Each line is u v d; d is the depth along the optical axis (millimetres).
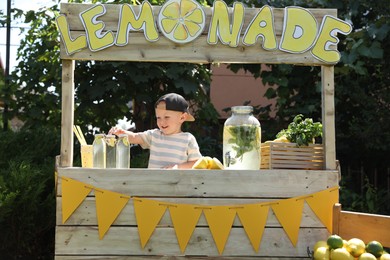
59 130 5793
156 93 5875
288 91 6312
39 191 4164
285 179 2916
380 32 5801
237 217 2887
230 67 6422
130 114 6090
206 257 2852
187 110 3527
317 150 3059
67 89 2936
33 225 4230
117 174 2855
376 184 7105
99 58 2949
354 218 2871
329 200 2932
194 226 2852
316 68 6230
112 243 2830
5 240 4258
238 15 3012
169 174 2867
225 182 2887
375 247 2684
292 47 3020
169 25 2977
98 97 5707
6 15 6617
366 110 6258
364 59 6156
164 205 2852
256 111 6629
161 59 2977
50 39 6094
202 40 2998
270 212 2902
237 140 3055
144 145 3580
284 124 6441
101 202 2838
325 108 3029
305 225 2914
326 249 2715
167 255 2840
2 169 4480
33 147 5090
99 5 2949
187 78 5711
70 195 2832
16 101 6398
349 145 6766
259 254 2869
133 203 2848
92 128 6090
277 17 3035
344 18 6059
